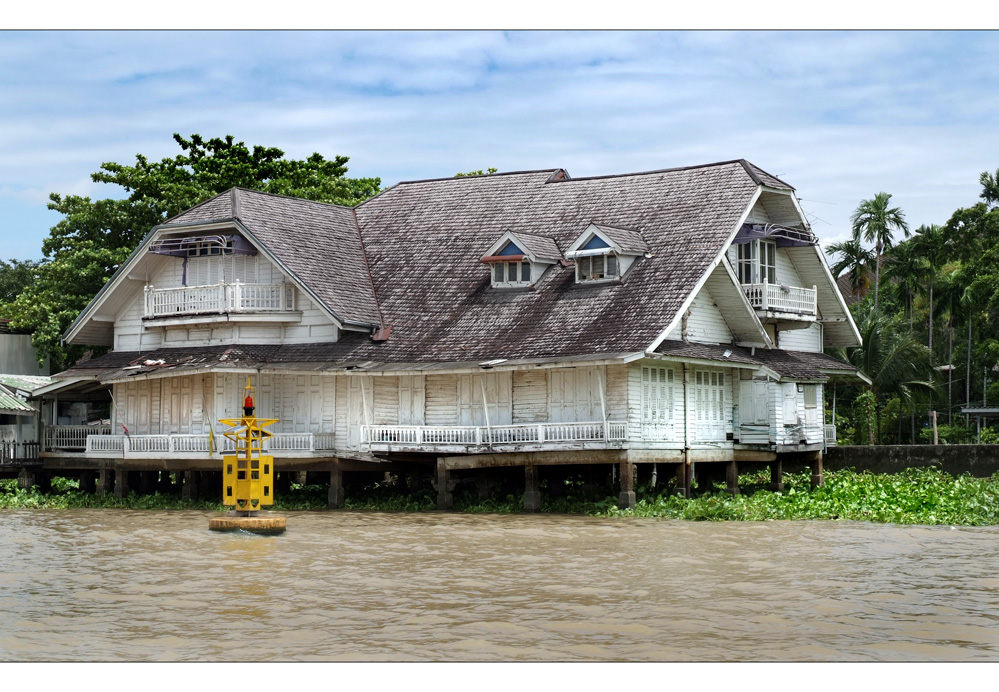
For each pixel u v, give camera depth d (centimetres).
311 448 3547
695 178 3803
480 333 3575
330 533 2767
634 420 3297
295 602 1892
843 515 3120
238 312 3772
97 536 2739
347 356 3638
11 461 3956
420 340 3638
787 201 3856
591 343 3306
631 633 1667
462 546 2528
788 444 3700
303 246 3900
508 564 2273
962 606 1844
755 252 3850
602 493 3472
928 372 5459
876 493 3412
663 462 3403
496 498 3538
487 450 3325
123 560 2342
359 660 1536
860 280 6600
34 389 4041
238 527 2770
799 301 3931
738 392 3716
